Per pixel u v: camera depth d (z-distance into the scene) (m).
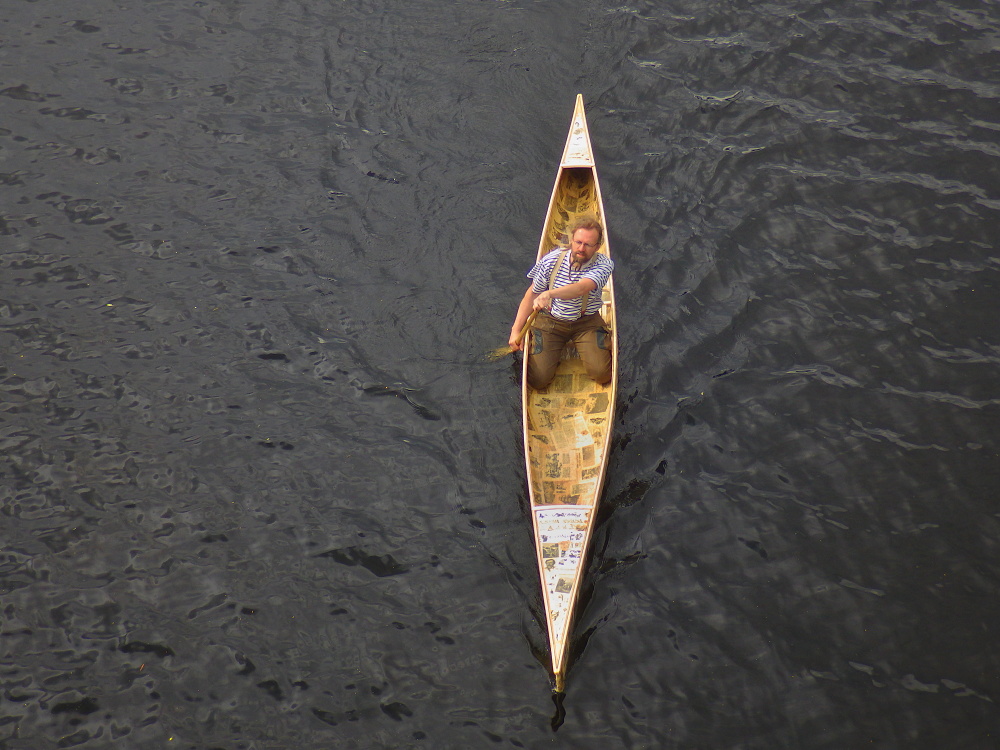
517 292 17.92
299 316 17.50
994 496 14.35
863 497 14.50
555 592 12.54
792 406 15.83
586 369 15.38
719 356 16.66
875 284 17.73
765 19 23.73
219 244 18.80
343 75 22.62
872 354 16.56
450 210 19.58
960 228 18.56
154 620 13.08
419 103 21.97
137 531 14.16
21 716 12.02
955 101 21.25
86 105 21.66
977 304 17.17
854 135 20.70
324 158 20.66
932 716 11.92
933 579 13.41
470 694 12.28
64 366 16.50
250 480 14.90
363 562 13.81
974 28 22.94
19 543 13.95
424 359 16.77
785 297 17.61
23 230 18.84
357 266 18.47
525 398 14.88
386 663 12.62
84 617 13.09
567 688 12.30
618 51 23.23
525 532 14.15
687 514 14.31
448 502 14.60
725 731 11.87
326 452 15.33
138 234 18.91
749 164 20.30
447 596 13.38
